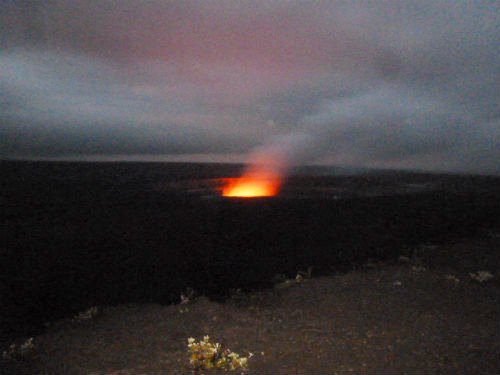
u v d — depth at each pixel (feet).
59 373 15.42
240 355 15.53
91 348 17.72
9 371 15.99
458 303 21.77
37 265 32.86
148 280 29.58
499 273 27.30
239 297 25.39
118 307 23.95
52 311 24.54
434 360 14.69
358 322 19.26
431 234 41.24
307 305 22.33
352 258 33.88
